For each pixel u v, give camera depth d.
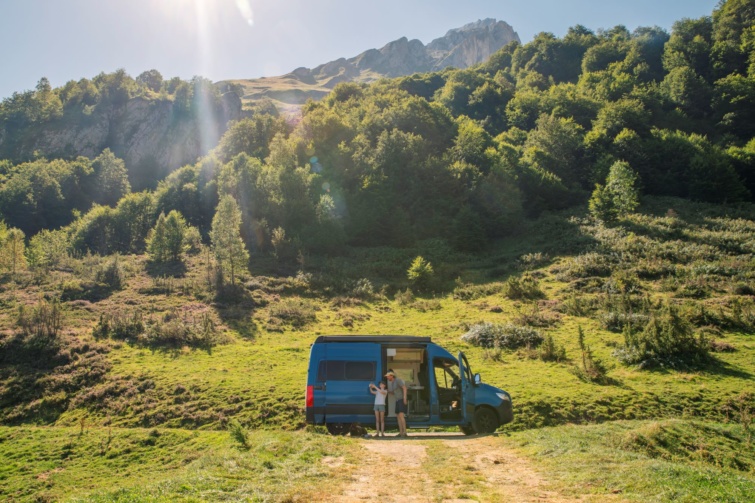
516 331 42.78
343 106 149.00
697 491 9.63
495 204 89.31
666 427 20.81
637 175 95.56
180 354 40.19
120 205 94.69
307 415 19.03
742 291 51.25
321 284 62.62
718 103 137.00
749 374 33.19
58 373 36.66
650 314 45.31
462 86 184.38
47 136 187.75
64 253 73.38
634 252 65.50
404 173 100.31
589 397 29.44
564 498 10.11
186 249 75.06
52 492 20.80
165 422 29.30
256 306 54.25
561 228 83.19
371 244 83.38
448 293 60.94
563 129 121.12
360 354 19.58
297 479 11.41
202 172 106.75
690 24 186.00
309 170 98.81
